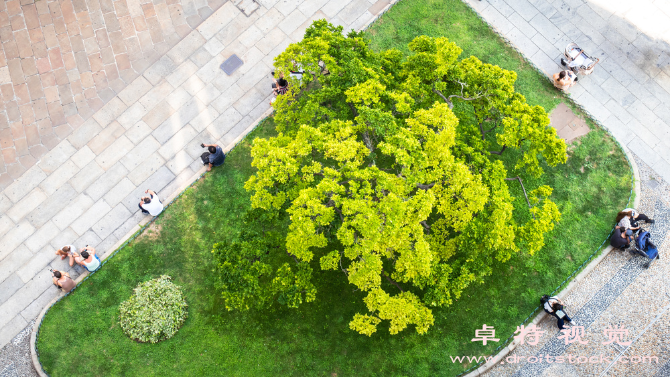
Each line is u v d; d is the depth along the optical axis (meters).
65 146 18.08
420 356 15.52
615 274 16.53
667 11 20.03
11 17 19.59
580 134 18.34
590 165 17.84
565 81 18.31
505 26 20.02
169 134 18.23
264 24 19.78
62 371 15.32
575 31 19.88
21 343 15.82
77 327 15.76
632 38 19.73
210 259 16.52
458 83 15.02
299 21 19.86
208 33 19.61
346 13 20.06
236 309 15.84
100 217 17.19
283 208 14.14
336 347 15.54
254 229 16.31
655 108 18.72
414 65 14.82
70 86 18.83
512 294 16.22
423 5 20.19
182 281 16.28
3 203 17.33
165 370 15.34
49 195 17.44
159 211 16.86
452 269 13.68
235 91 18.83
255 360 15.41
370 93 13.56
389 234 11.81
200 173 17.61
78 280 16.31
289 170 12.65
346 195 13.77
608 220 17.12
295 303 13.23
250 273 13.02
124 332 15.59
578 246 16.78
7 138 18.17
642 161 18.03
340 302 15.96
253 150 13.01
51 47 19.30
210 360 15.41
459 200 12.87
